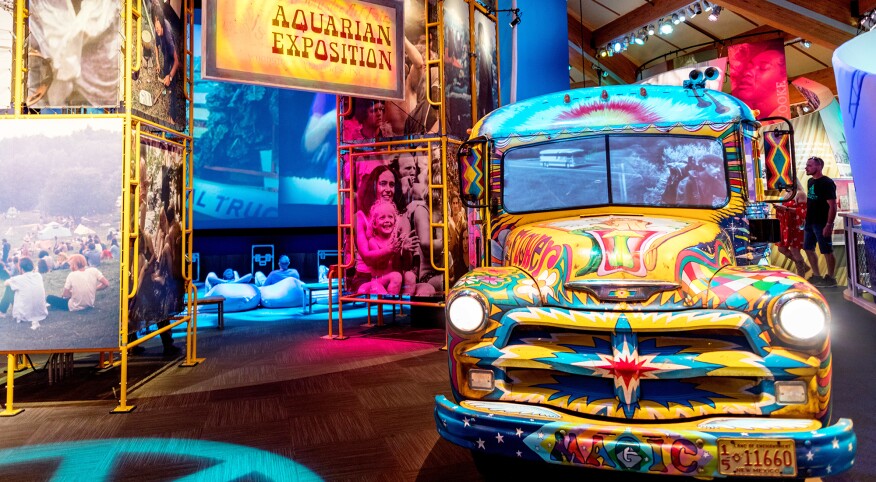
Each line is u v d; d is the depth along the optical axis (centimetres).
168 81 414
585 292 211
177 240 437
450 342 222
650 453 179
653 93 295
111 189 350
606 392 204
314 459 270
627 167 284
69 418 334
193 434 305
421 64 540
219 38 441
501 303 215
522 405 207
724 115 279
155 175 396
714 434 176
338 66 491
